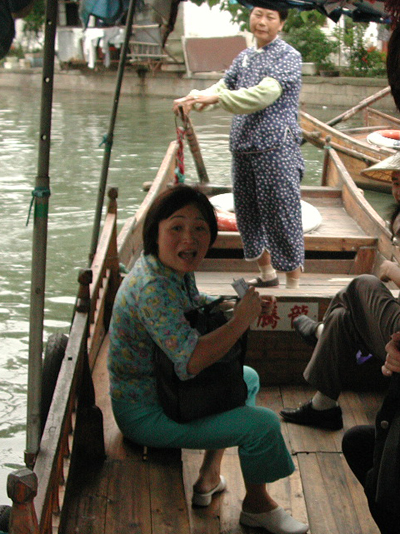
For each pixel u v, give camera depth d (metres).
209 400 2.42
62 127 17.47
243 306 2.32
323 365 3.09
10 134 16.22
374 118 13.25
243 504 2.58
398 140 10.68
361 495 2.83
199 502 2.70
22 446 4.23
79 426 2.59
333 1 4.01
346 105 21.55
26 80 29.38
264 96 4.18
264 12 4.23
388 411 2.17
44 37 1.99
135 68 26.27
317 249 5.61
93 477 2.56
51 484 1.96
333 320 3.04
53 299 6.41
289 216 4.43
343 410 3.41
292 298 3.38
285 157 4.36
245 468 2.47
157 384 2.45
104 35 15.06
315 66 22.42
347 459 2.51
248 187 4.58
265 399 3.46
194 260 2.37
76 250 7.73
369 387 3.57
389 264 2.96
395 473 2.13
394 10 1.89
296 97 4.38
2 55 1.98
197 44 24.64
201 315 2.44
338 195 7.38
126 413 2.54
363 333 2.90
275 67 4.25
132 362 2.50
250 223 4.71
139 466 2.62
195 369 2.29
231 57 24.66
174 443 2.49
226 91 4.21
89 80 27.94
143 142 15.09
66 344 2.70
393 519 2.25
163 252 2.36
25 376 5.09
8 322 5.97
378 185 10.77
